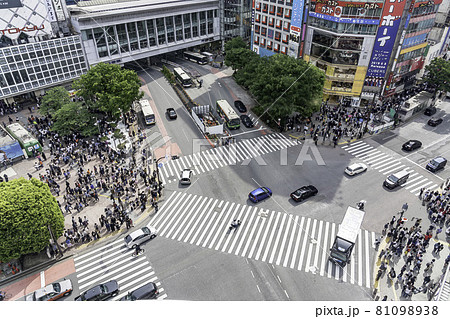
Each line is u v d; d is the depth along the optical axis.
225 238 36.34
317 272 32.38
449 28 73.19
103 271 32.91
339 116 60.09
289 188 43.78
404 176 43.75
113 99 52.38
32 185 33.12
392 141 54.25
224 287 30.94
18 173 46.50
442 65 60.53
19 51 58.97
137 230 36.44
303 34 63.88
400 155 50.59
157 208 40.41
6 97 60.94
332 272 32.41
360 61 59.44
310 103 53.03
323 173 46.62
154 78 80.88
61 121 52.66
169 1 85.25
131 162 48.91
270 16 70.31
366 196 42.25
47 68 63.94
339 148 52.41
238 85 75.69
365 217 38.81
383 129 56.91
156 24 80.94
